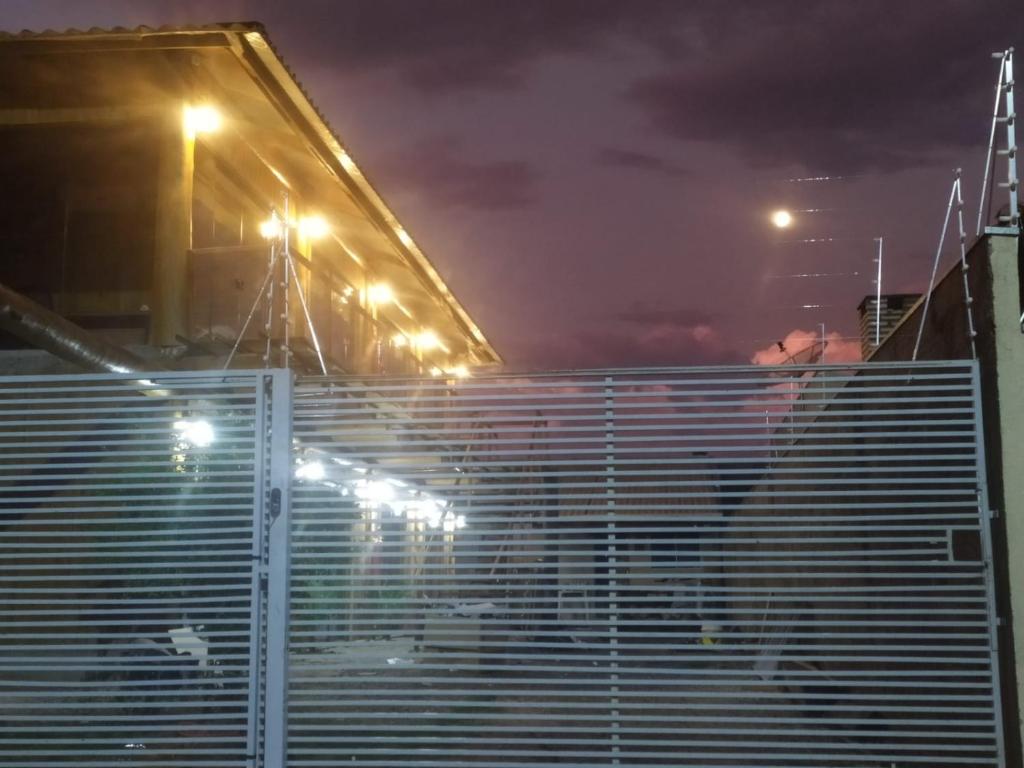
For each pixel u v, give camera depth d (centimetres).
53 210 1352
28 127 1362
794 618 994
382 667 614
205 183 1430
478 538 715
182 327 1308
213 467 829
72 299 1331
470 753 600
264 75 1324
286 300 836
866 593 828
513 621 614
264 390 647
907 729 725
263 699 622
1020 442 585
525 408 636
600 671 601
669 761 766
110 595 812
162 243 1316
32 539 833
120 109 1352
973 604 628
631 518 619
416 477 642
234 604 813
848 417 890
